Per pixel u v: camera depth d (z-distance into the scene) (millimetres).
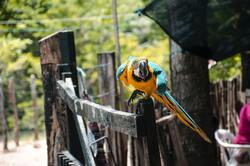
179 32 7730
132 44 19750
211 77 13633
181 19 7703
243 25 7445
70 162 6527
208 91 9227
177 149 7891
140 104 4422
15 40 16188
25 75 20547
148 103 4410
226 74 13586
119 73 6023
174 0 7688
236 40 7523
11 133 19078
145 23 21172
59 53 7082
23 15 15227
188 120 5727
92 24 20047
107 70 10281
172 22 7746
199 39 7660
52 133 7289
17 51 17234
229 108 10906
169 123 7867
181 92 9172
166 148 7340
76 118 6336
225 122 10930
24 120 19781
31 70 19312
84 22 19859
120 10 20719
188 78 9102
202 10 7586
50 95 7246
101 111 5191
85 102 5785
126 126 4574
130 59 5953
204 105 9164
